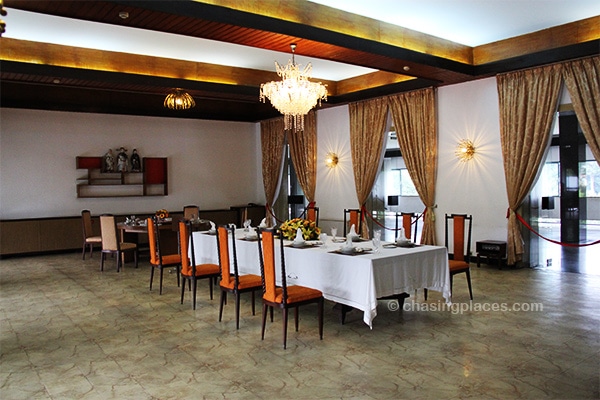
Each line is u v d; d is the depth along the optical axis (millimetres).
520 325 4965
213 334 4891
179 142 12398
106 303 6207
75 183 10969
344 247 4977
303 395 3455
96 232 11055
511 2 6066
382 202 10797
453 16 6547
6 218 10242
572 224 7750
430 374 3775
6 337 4891
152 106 11453
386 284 4777
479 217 8453
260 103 12758
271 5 5566
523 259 8070
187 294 6656
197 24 5191
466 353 4211
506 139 7875
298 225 5961
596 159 6953
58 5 4570
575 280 7055
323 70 9531
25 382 3775
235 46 7758
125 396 3500
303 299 4586
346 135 10844
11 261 9648
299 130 11969
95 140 11172
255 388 3588
